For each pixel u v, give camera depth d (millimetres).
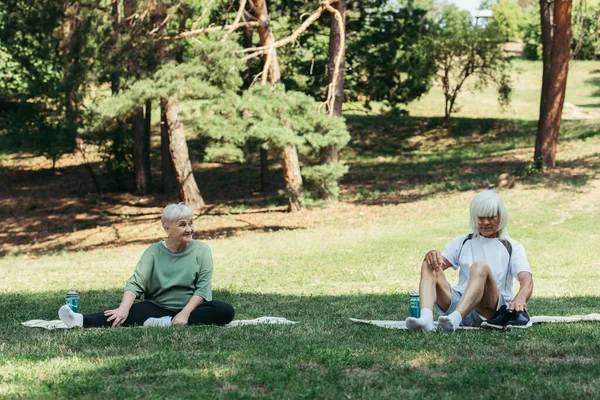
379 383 4773
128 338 6484
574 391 4508
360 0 35188
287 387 4680
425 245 19500
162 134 35969
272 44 25047
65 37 26312
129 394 4539
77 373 5109
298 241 21781
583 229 21031
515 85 56844
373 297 11289
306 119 23828
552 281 13758
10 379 4934
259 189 35781
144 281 7766
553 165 29484
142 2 24250
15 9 30266
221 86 23109
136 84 22891
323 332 6945
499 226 7164
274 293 12133
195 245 7891
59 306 10227
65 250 27250
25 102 36438
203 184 37500
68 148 36531
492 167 34812
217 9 29172
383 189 33031
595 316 7859
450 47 42500
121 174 36656
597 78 58562
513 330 6879
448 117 44875
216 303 7727
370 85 37375
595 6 28688
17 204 35938
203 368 5238
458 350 5840
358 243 20438
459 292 7148
